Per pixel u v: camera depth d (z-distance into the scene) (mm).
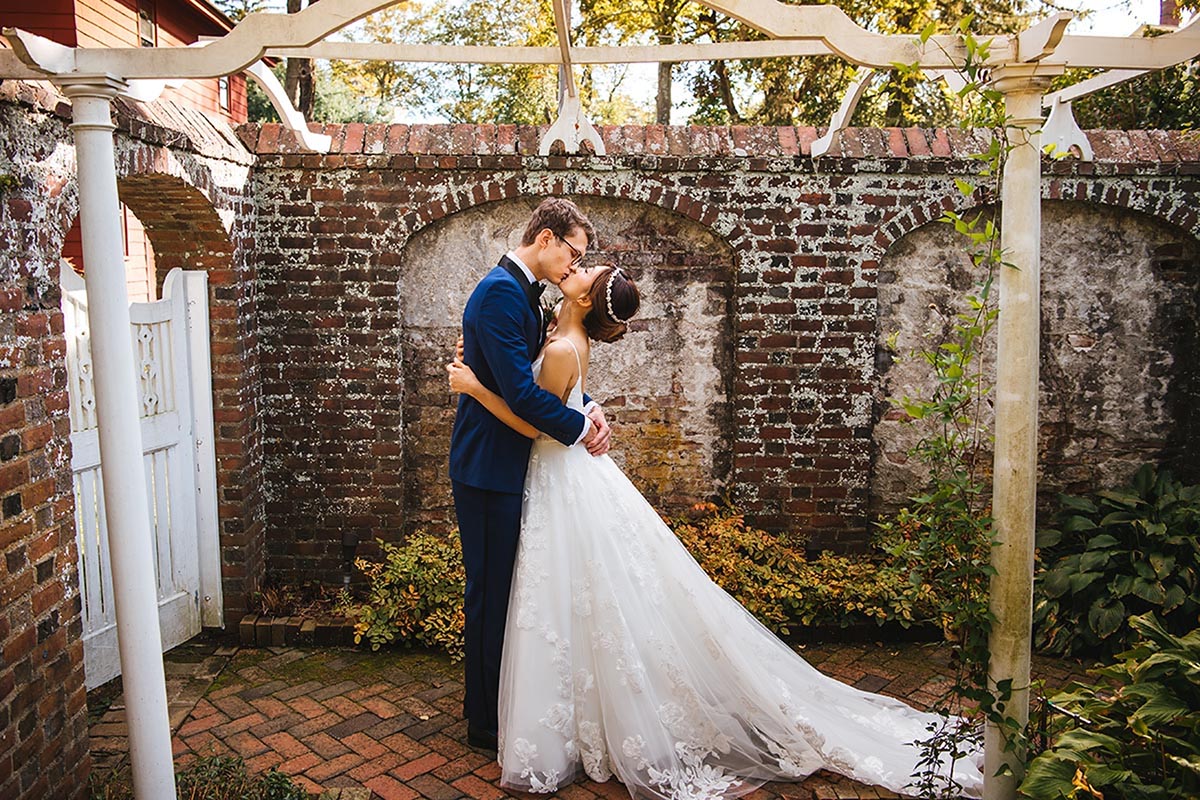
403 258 4625
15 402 2494
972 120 2500
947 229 4660
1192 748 2336
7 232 2457
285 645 4199
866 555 4801
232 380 4207
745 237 4582
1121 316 4746
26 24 8000
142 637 2578
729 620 3312
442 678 3891
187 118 3732
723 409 4836
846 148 4520
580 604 3061
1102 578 4152
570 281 3152
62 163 2768
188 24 11539
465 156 4438
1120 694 2621
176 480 4121
